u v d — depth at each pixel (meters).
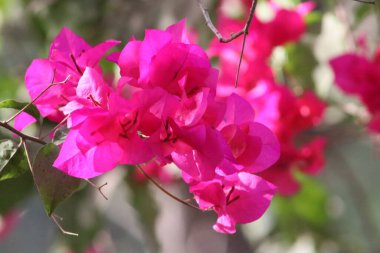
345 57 1.15
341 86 1.15
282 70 1.32
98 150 0.64
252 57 1.14
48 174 0.67
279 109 1.11
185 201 0.70
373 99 1.15
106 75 1.11
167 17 1.27
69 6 1.36
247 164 0.66
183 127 0.64
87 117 0.63
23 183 0.94
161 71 0.65
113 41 0.69
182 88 0.64
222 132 0.66
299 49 1.31
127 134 0.63
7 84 1.35
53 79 0.68
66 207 1.36
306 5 1.18
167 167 1.33
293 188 1.12
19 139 0.72
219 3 1.26
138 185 1.38
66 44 0.71
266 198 0.68
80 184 0.67
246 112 0.67
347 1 1.36
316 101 1.12
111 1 1.33
